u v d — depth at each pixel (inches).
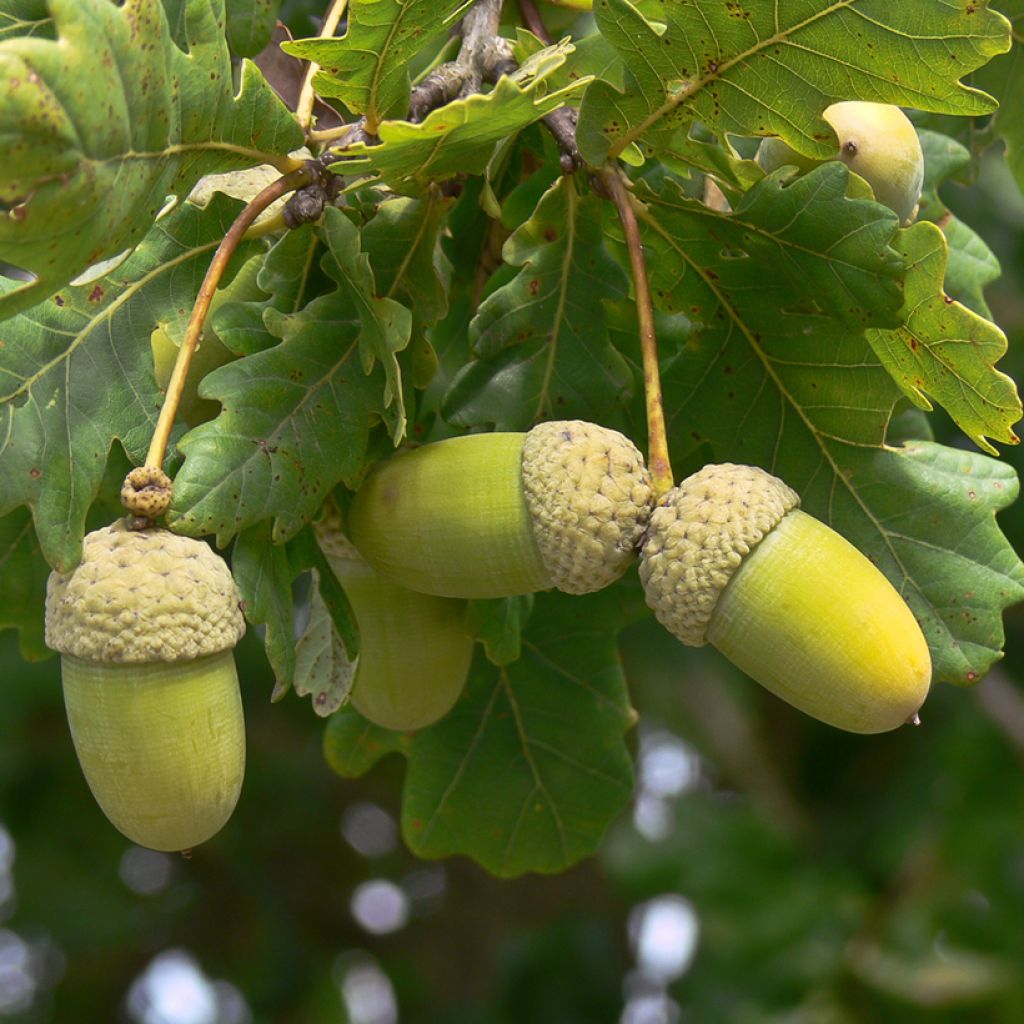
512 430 15.7
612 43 14.8
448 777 17.6
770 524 14.4
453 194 15.3
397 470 14.9
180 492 14.4
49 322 15.0
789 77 14.9
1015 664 27.6
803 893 26.6
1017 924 25.6
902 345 15.2
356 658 15.1
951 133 17.9
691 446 15.9
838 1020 25.1
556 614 17.3
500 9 15.9
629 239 15.2
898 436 16.5
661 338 16.3
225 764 14.3
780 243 15.3
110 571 14.2
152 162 14.1
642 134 15.2
